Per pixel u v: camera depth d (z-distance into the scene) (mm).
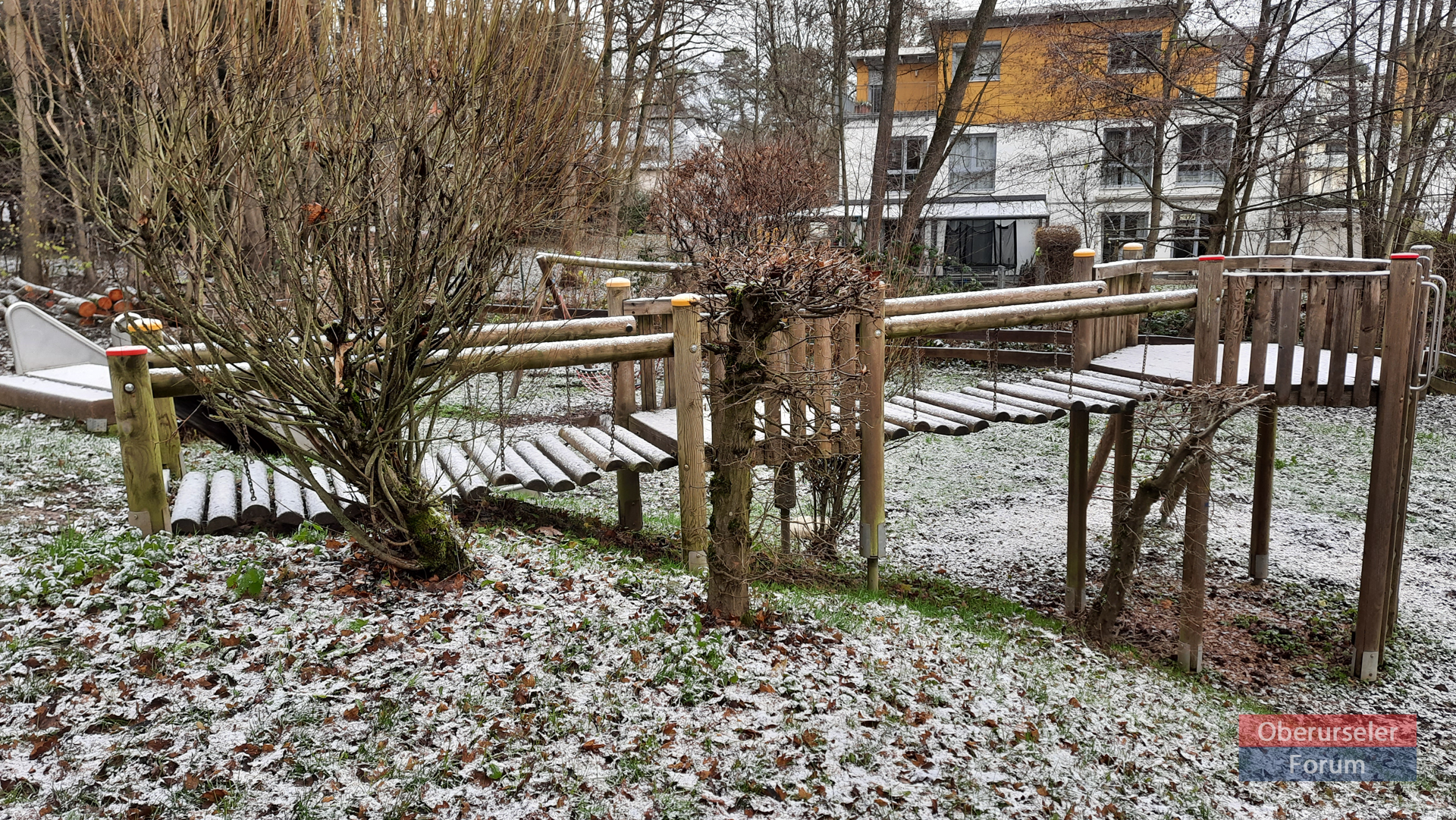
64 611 4125
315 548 5031
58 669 3719
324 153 3809
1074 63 19453
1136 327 9617
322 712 3707
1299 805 5070
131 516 4910
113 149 3666
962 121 27219
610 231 12164
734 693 4406
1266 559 9945
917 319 6582
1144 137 21000
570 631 4605
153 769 3270
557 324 5863
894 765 4145
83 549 4684
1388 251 17625
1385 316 7176
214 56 3631
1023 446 14016
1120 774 4711
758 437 6215
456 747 3656
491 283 4309
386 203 3988
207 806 3156
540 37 4148
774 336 6094
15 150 9922
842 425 6586
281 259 3877
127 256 3965
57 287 12781
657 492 10547
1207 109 18359
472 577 4957
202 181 3646
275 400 4164
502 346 4973
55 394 6664
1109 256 27609
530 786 3533
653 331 7012
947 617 6883
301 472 4438
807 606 5875
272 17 3719
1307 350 7289
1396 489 7672
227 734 3500
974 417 7324
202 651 3957
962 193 27609
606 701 4129
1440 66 16047
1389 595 8539
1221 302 7176
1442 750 6574
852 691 4707
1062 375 8633
